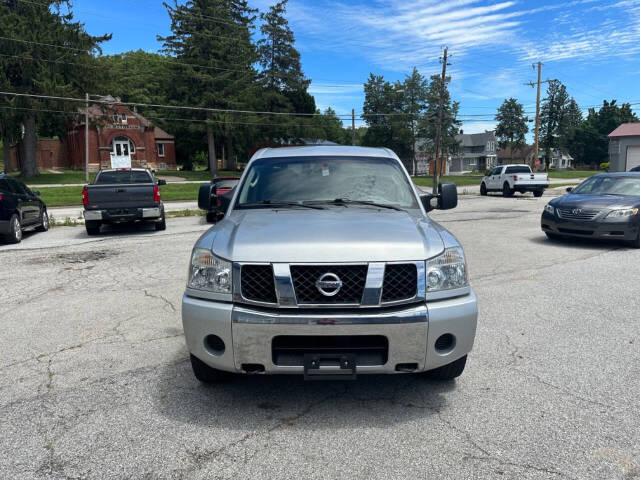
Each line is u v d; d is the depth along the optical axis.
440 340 3.21
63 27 41.41
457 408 3.38
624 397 3.52
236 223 3.70
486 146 105.81
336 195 4.31
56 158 60.53
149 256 9.45
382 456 2.81
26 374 4.02
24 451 2.88
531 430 3.08
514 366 4.11
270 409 3.40
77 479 2.62
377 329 3.02
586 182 11.64
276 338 3.08
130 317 5.59
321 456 2.81
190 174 54.88
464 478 2.60
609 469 2.67
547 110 89.06
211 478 2.62
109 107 47.00
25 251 10.20
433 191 41.06
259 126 56.09
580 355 4.34
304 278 3.08
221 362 3.18
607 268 8.05
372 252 3.12
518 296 6.36
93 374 4.02
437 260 3.23
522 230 12.78
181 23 51.66
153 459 2.79
